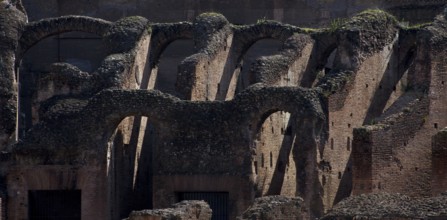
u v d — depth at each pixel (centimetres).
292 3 12962
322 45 11912
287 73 11656
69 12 13150
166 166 11244
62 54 12938
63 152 11325
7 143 11812
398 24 11875
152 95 11288
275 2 12988
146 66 12025
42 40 12925
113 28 11944
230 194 11138
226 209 11188
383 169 10888
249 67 12381
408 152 11050
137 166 11712
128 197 11606
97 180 11288
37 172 11350
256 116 11119
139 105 11281
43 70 12900
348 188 11281
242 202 11106
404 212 9081
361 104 11481
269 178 11312
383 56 11694
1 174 11425
